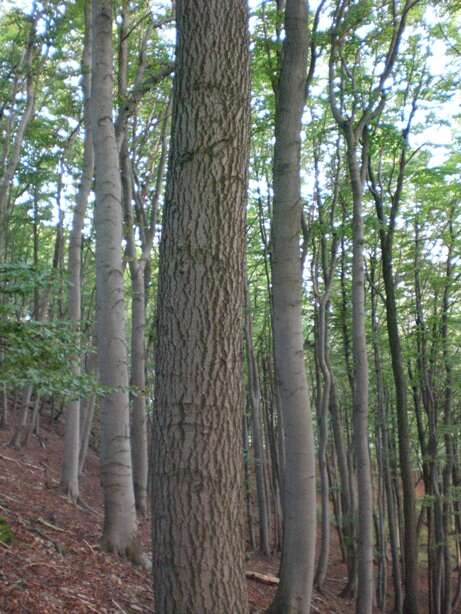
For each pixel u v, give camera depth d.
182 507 3.64
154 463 3.79
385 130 12.63
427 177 15.22
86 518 11.02
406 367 20.53
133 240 13.71
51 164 19.11
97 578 7.29
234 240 3.90
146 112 17.73
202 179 3.87
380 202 14.41
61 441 20.48
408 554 13.69
